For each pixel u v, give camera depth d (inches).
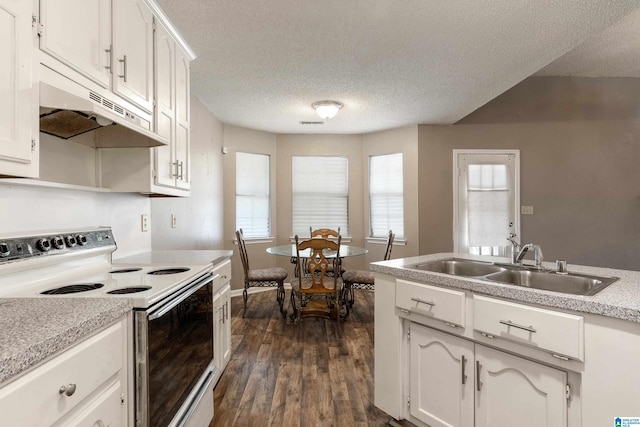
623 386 41.3
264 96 139.7
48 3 46.9
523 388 51.8
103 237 72.4
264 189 201.9
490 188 181.2
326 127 191.0
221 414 76.9
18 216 56.4
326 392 86.4
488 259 82.3
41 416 29.9
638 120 177.5
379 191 203.3
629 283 53.9
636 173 177.0
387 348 72.0
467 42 95.8
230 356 104.4
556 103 179.3
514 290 51.3
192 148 137.9
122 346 43.9
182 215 129.0
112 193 84.3
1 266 48.1
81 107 47.3
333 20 85.1
